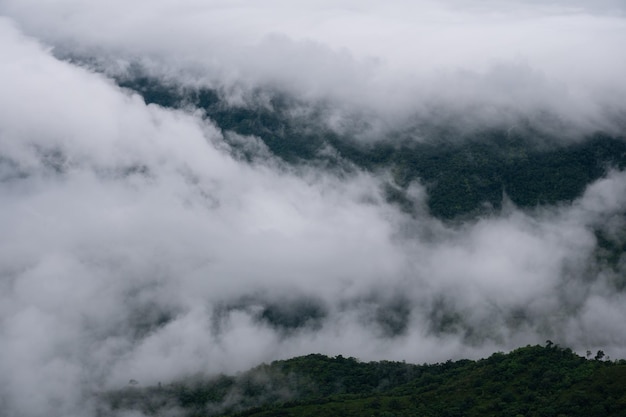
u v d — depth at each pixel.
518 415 157.50
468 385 184.75
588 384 164.75
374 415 176.75
